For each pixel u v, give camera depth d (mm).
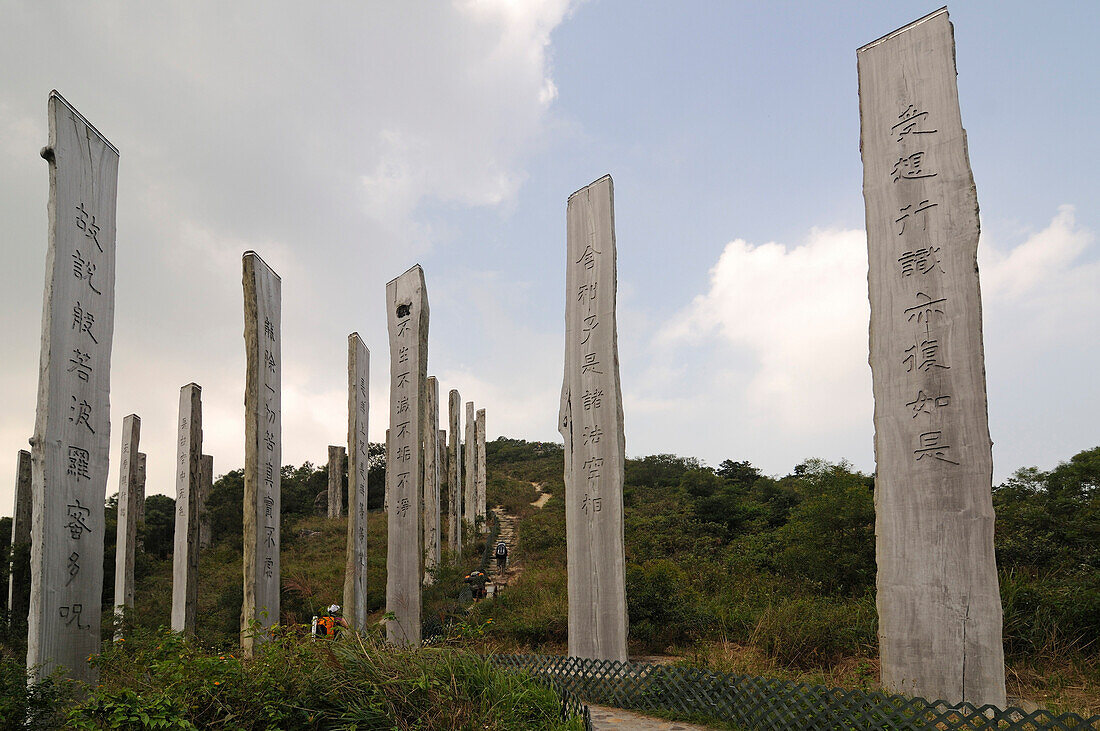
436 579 16766
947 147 6594
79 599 6895
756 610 10297
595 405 9133
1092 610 7488
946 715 4949
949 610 5984
